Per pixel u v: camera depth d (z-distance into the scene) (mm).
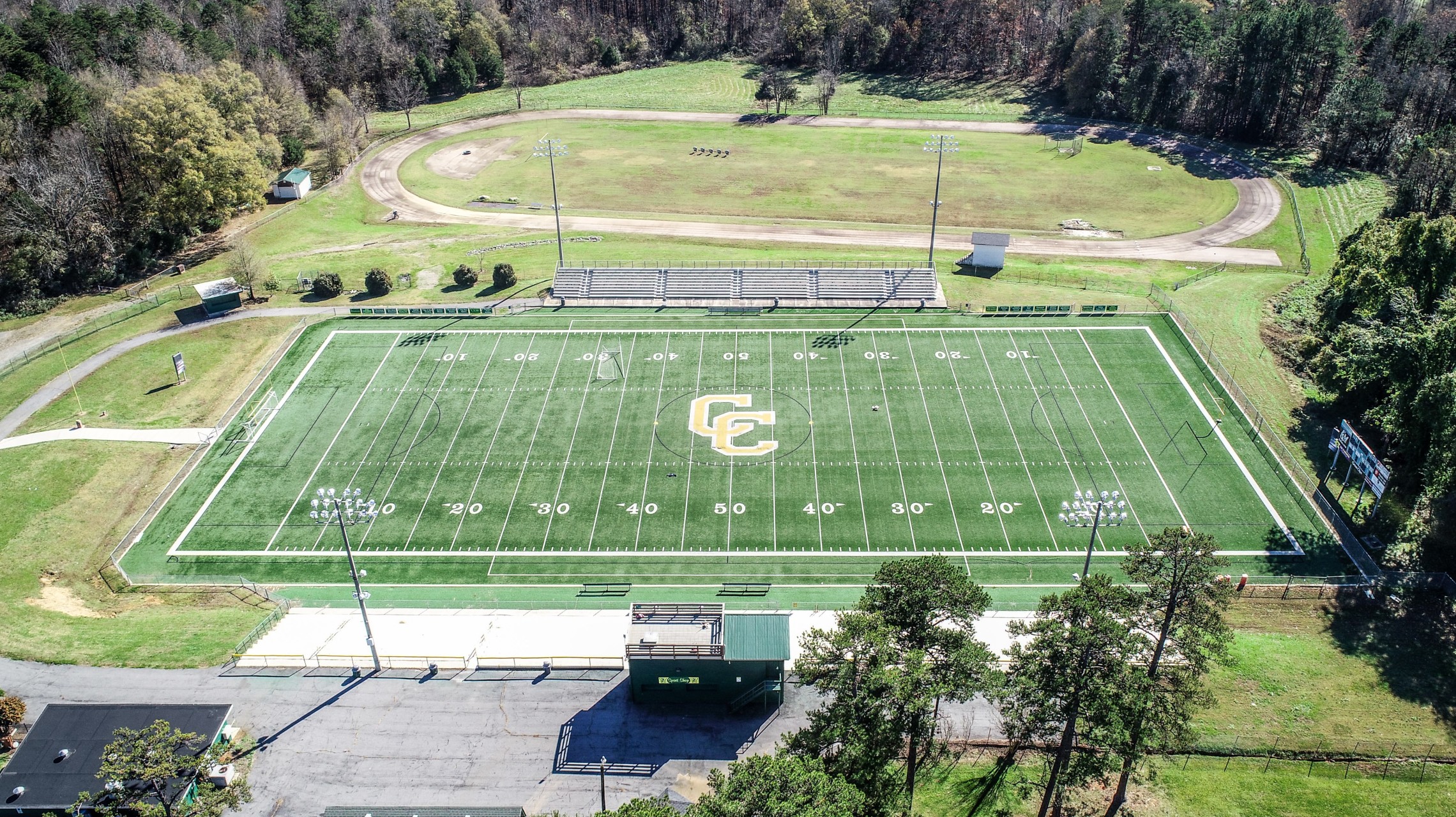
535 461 74938
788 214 123125
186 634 57938
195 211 108000
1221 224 121312
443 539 67812
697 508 70188
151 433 78188
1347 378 74688
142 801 43094
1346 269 87062
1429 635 57469
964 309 94000
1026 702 40094
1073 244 114000
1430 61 148250
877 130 161250
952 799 46219
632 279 99188
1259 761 48875
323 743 49906
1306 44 143625
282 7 171000
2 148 105062
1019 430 77250
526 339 90250
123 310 96500
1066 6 189750
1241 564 63969
